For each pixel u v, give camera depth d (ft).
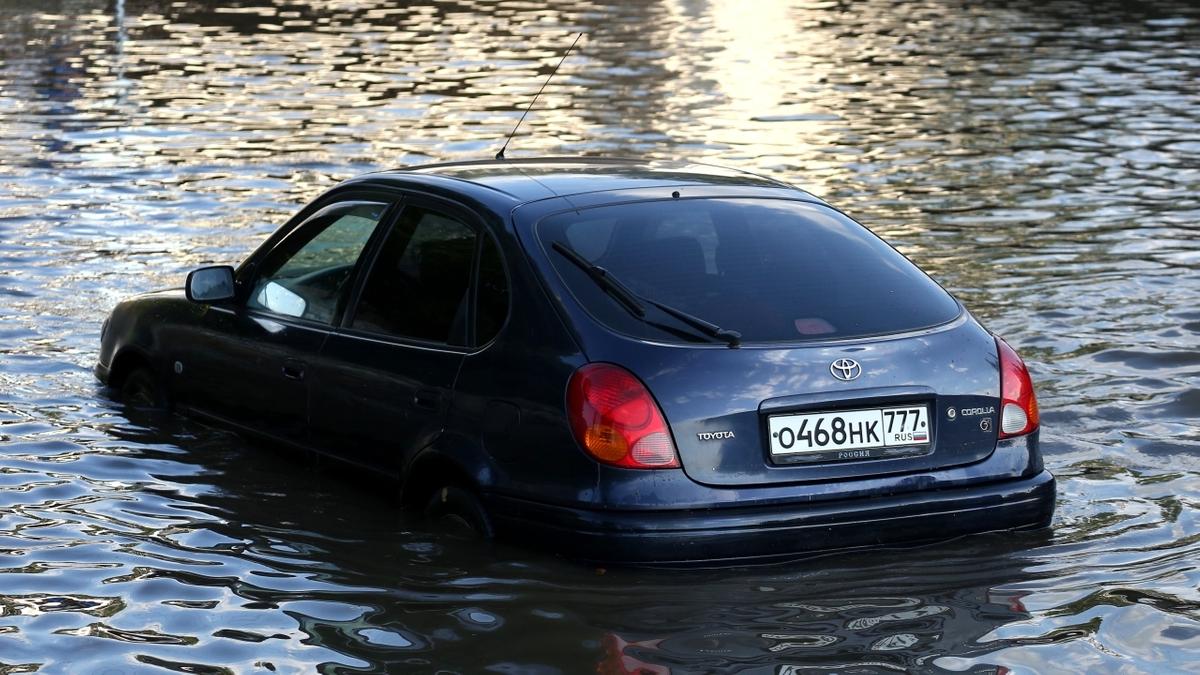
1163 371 50.26
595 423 30.99
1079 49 172.45
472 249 35.50
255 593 31.78
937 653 28.14
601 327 32.07
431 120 116.47
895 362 32.42
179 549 34.53
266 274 42.04
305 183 90.79
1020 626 29.43
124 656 28.68
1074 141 108.78
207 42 173.17
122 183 90.74
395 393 35.68
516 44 174.81
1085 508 36.83
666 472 30.81
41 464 40.86
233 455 41.29
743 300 32.83
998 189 90.17
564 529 31.40
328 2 224.94
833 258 34.65
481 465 32.99
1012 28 199.82
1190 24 199.31
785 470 31.40
